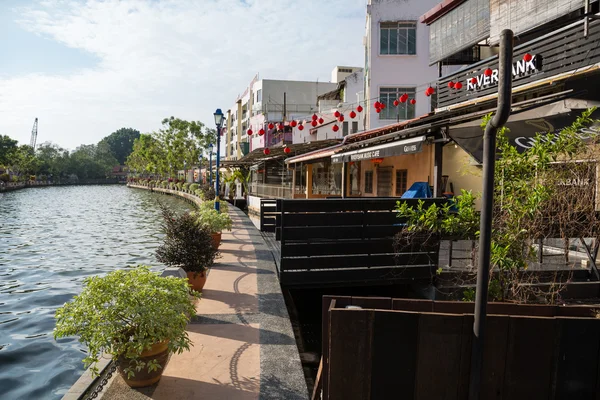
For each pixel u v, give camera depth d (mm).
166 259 6754
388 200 7105
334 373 2764
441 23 13430
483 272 2436
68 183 104000
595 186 4113
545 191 3869
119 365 3691
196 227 7098
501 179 4086
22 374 6090
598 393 2750
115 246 17984
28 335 7629
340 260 6996
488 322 2707
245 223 18312
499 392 2734
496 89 9953
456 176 12273
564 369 2730
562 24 9125
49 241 19344
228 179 39031
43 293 10477
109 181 116250
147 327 3500
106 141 144750
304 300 8008
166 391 3762
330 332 2758
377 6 20734
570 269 5824
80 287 11102
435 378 2719
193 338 5008
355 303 3178
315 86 49562
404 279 6988
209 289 7156
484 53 13461
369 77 21031
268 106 47906
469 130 8328
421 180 13773
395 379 2738
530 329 2713
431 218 4641
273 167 30062
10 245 18094
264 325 5453
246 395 3719
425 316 2705
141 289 3725
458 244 8891
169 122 58969
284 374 4125
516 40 10070
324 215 6961
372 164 17703
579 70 7418
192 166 62719
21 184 76875
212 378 4023
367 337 2738
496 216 4164
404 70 20734
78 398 4023
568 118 6758
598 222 4148
